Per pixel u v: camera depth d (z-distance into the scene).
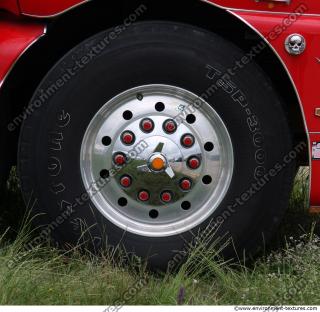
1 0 3.56
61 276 3.55
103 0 3.64
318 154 3.62
